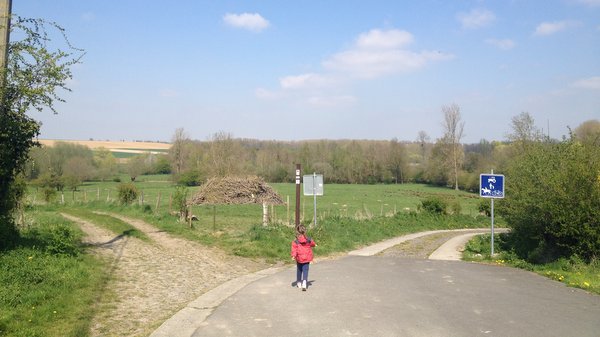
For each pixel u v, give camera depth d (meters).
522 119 39.78
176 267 12.55
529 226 14.96
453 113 80.44
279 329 7.25
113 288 9.73
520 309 8.45
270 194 30.36
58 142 75.19
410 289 10.26
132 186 39.50
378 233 25.98
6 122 11.21
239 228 24.86
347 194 70.06
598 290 9.98
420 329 7.21
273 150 94.06
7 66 11.39
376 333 7.02
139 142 136.50
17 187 15.09
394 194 70.94
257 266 13.59
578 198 13.02
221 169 65.56
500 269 13.31
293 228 20.36
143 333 7.01
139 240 17.25
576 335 6.90
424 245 21.44
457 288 10.39
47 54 11.64
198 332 7.09
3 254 10.02
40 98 11.62
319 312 8.26
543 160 15.91
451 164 80.88
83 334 6.72
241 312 8.27
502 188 16.52
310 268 13.27
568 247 13.48
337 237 21.25
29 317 7.12
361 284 10.83
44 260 10.35
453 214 44.19
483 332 7.05
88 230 19.61
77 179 58.44
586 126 47.19
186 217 27.83
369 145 95.62
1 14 11.35
